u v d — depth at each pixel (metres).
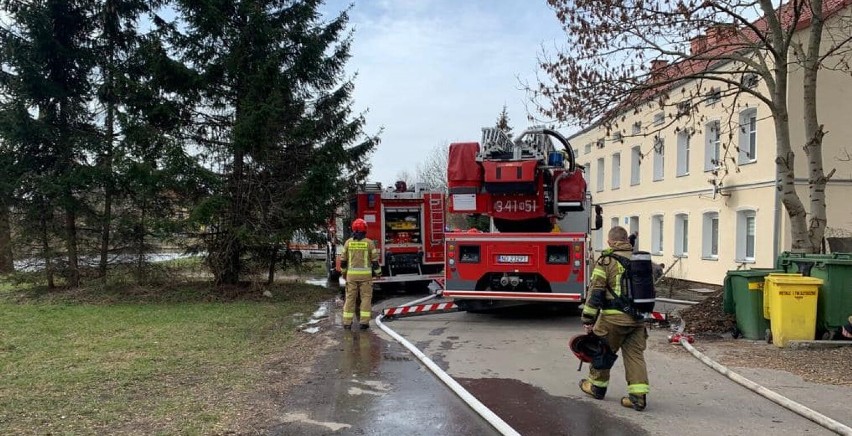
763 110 15.67
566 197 10.05
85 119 13.72
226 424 4.64
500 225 10.59
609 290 5.15
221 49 13.12
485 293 9.77
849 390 5.60
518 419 4.82
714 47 9.81
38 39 12.56
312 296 13.73
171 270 13.74
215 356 7.23
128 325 9.42
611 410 5.07
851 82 15.01
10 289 14.62
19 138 12.49
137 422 4.64
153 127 12.23
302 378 6.19
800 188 14.97
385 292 15.07
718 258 17.89
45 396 5.30
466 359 7.17
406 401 5.36
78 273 13.77
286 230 12.88
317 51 13.38
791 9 10.83
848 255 7.90
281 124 13.03
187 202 12.77
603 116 10.01
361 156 14.34
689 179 19.48
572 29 9.68
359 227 9.59
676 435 4.45
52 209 13.13
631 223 24.39
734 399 5.40
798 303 7.59
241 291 13.53
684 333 8.62
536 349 7.79
